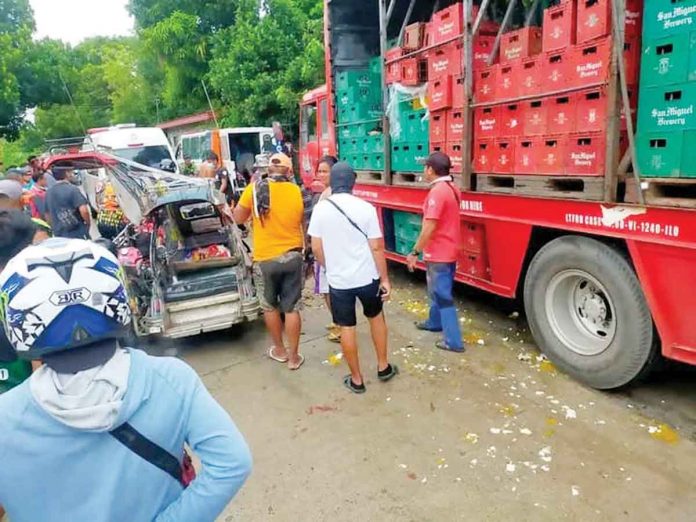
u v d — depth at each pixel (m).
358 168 6.71
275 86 16.48
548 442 3.26
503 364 4.32
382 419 3.62
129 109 32.38
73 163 6.80
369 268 3.84
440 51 4.93
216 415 1.20
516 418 3.53
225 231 5.81
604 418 3.48
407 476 3.03
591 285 3.87
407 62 5.42
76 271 1.07
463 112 4.61
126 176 5.80
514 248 4.36
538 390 3.88
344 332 3.92
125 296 1.16
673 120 3.12
